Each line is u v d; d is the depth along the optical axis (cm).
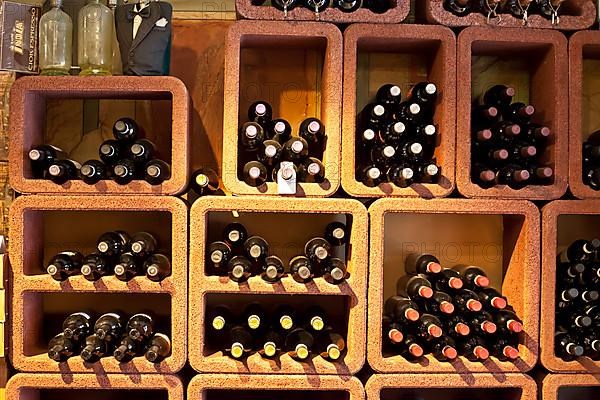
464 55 155
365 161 167
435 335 141
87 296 173
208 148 175
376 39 158
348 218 159
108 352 152
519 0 154
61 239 173
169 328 170
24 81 150
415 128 159
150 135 174
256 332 159
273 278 145
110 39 165
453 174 154
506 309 161
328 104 152
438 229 177
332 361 151
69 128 174
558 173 155
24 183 148
